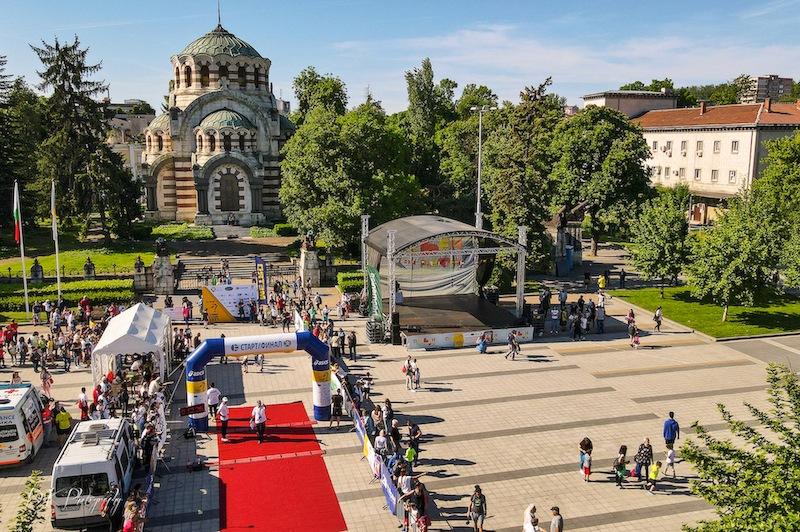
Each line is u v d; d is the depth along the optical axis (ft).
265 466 87.25
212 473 85.30
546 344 142.00
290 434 97.09
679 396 111.65
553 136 265.95
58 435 93.71
